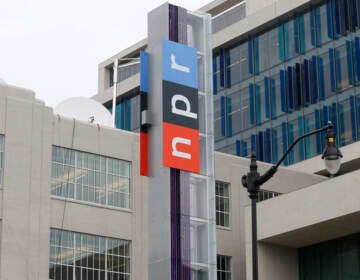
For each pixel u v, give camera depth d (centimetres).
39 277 4931
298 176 6419
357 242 5606
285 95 7306
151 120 4288
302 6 7319
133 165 5503
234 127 7681
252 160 3088
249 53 7700
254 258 2995
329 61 7062
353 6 7000
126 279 5303
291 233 5581
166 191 4188
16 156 5031
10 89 5122
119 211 5375
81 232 5197
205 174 4450
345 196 5319
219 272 5766
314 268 5803
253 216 3028
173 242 4141
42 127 5169
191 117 4362
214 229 4388
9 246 4878
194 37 4641
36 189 5050
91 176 5328
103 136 5431
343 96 6912
